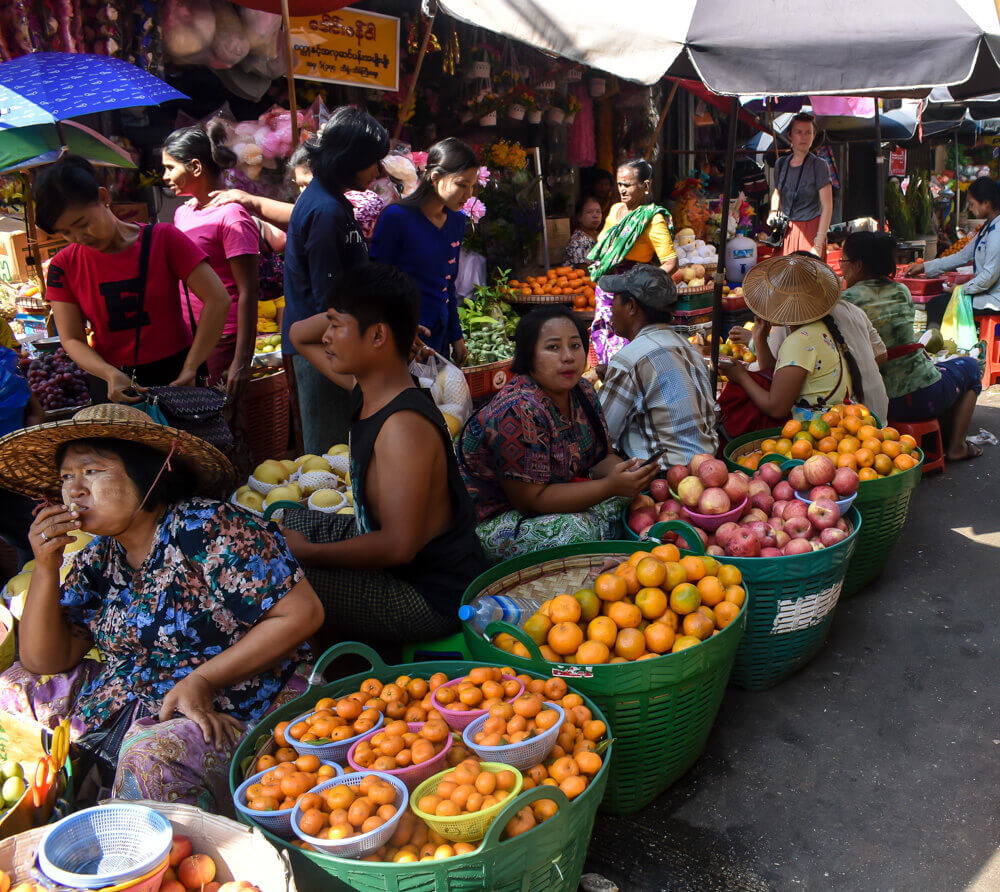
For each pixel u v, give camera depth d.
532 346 3.19
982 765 2.83
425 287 4.55
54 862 1.72
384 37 6.31
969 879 2.36
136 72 4.04
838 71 3.43
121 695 2.31
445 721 2.18
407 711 2.25
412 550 2.64
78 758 2.31
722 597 2.69
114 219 3.50
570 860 2.02
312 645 2.98
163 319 3.71
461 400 3.97
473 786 1.90
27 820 2.03
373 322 2.56
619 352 3.78
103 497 2.16
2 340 4.29
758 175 12.52
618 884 2.40
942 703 3.18
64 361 4.28
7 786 2.27
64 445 2.20
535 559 2.99
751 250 8.63
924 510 5.03
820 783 2.78
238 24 5.48
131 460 2.19
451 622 2.88
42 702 2.56
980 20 3.45
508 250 7.71
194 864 1.77
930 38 3.37
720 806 2.69
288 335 4.00
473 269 7.07
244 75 5.77
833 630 3.73
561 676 2.42
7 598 3.04
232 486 2.44
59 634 2.38
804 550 3.14
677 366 3.67
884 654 3.53
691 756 2.71
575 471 3.46
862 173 13.28
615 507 3.46
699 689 2.55
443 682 2.35
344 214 3.76
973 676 3.34
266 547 2.28
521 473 3.21
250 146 5.30
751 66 3.49
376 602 2.80
